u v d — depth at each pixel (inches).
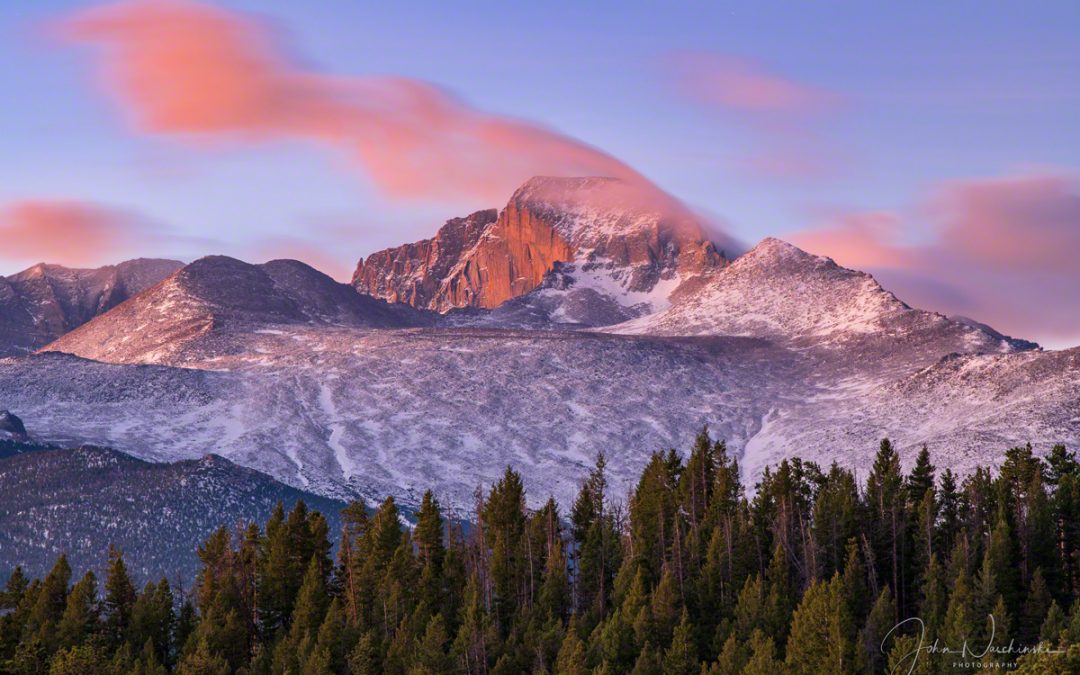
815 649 5132.9
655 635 5767.7
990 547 5930.1
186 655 5949.8
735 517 6766.7
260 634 6530.5
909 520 6505.9
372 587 6392.7
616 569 6638.8
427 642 5605.3
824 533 6437.0
